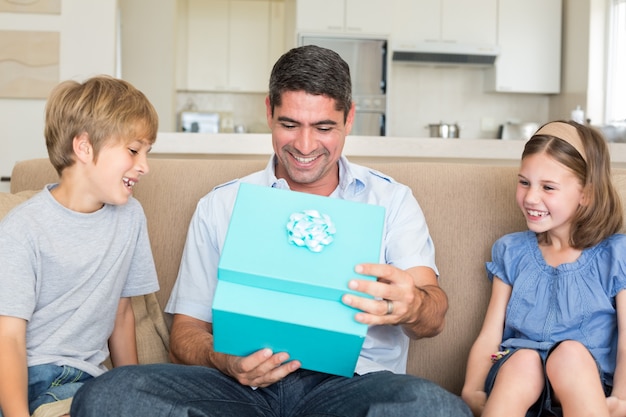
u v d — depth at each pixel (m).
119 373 1.10
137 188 1.73
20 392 1.17
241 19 6.45
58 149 1.34
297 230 1.07
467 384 1.43
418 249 1.47
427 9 5.82
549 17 5.93
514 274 1.54
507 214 1.68
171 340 1.45
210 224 1.53
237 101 6.69
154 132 1.39
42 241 1.29
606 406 1.20
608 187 1.45
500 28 5.88
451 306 1.63
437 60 5.83
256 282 1.04
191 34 6.43
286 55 1.44
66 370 1.28
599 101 5.52
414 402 1.04
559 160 1.44
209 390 1.18
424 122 6.15
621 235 1.46
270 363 1.12
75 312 1.33
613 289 1.41
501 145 2.93
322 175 1.50
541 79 5.95
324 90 1.39
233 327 1.06
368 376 1.22
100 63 4.11
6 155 4.16
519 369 1.28
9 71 4.09
